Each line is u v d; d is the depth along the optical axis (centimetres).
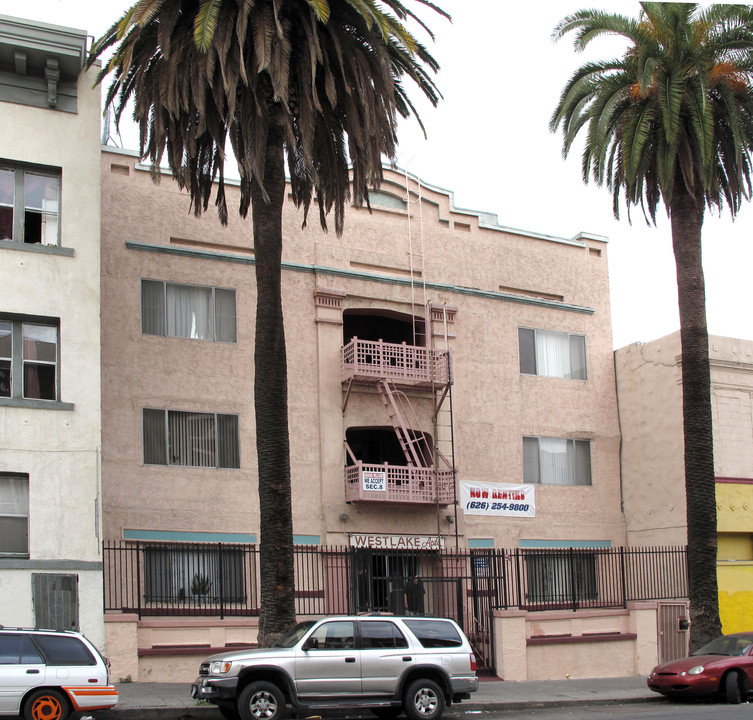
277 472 1967
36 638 1576
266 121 1975
